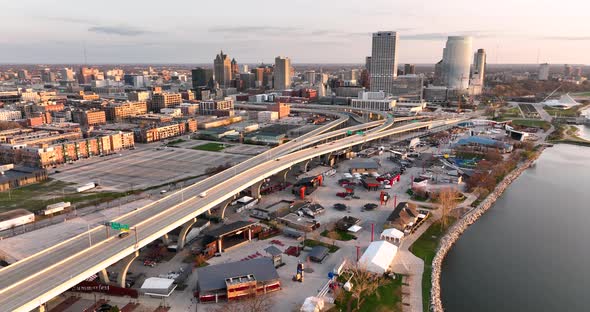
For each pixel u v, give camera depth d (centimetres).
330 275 13900
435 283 13900
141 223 14550
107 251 12638
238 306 12400
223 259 15588
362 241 17025
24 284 10769
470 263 15962
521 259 16350
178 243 16312
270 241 17162
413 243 16938
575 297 13712
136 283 13850
